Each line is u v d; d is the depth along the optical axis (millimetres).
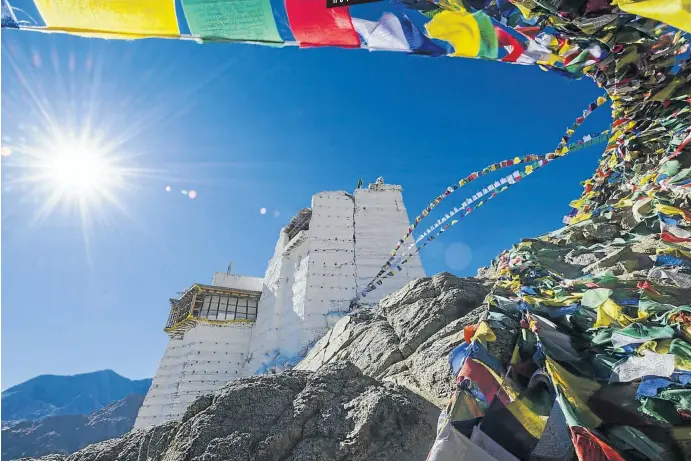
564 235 11219
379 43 3818
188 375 36156
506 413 3598
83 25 3465
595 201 12297
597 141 8195
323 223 41125
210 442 6719
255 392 7867
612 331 4277
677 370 3297
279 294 39719
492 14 3719
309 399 7645
